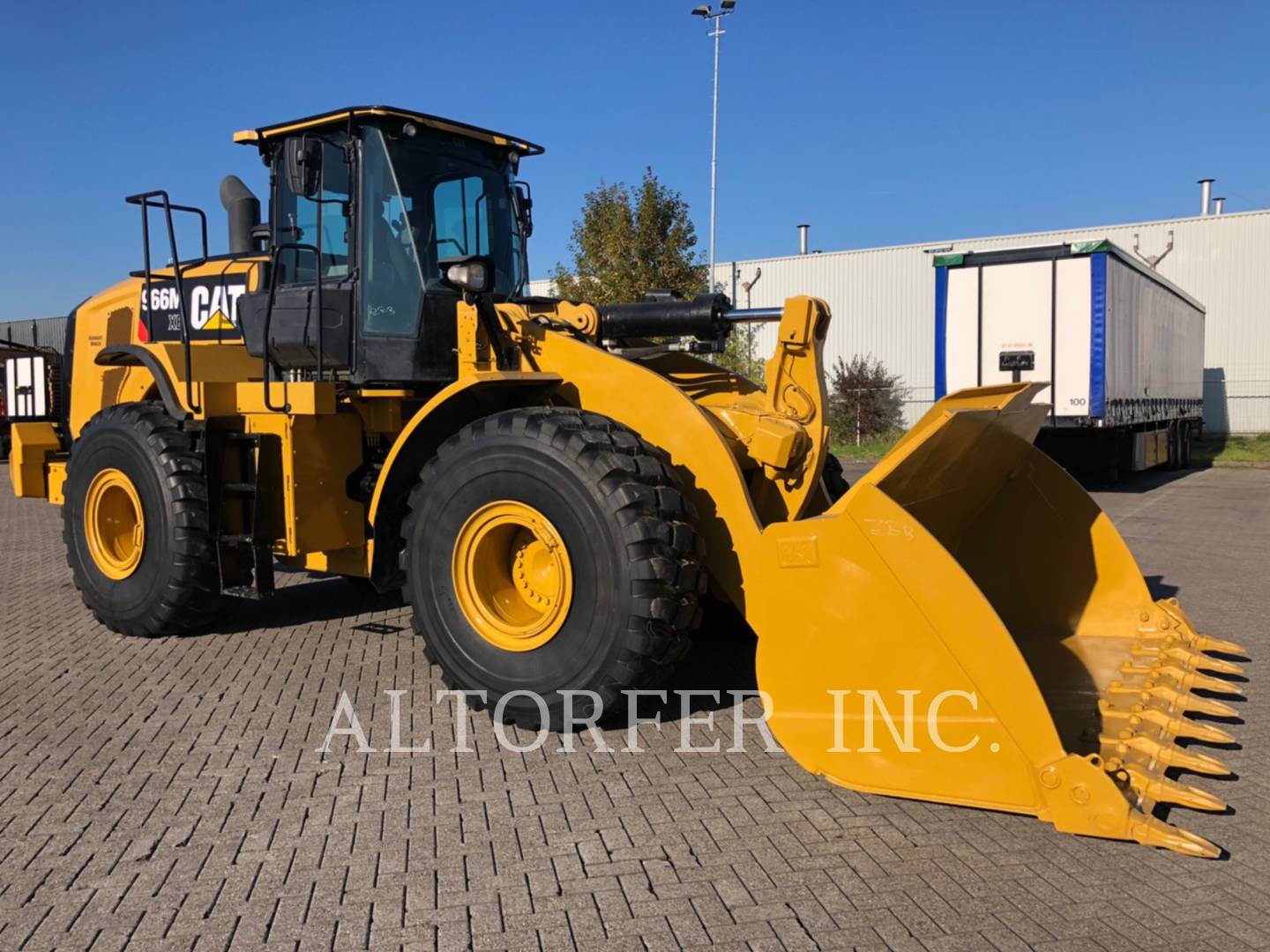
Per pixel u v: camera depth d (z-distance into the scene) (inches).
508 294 233.8
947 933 108.4
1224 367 1076.5
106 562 241.1
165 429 228.5
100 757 161.0
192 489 225.0
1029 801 129.3
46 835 134.0
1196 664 182.4
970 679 132.3
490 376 173.2
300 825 136.3
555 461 162.2
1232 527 433.4
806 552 141.9
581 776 152.7
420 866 124.6
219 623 244.5
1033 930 109.0
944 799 134.0
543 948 106.3
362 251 208.2
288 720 178.2
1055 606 203.6
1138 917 111.3
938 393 558.6
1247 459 840.9
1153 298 644.1
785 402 179.2
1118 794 124.6
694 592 160.7
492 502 170.1
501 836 132.6
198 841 131.9
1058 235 1122.0
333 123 211.3
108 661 216.1
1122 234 1106.7
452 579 175.6
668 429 171.9
